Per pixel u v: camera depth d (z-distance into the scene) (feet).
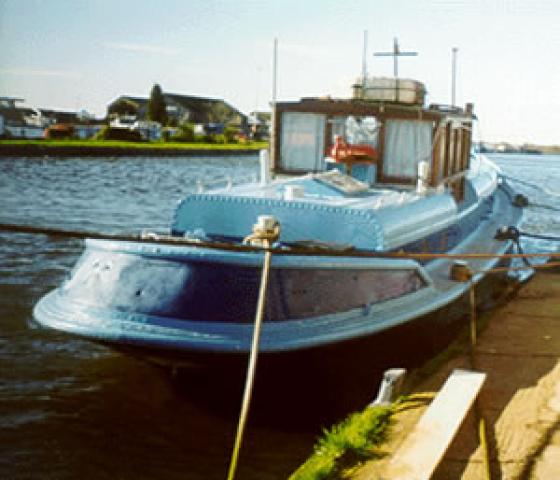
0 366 32.94
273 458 25.31
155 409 28.73
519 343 31.94
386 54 44.75
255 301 25.27
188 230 31.96
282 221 30.58
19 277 49.37
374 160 37.47
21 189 106.93
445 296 32.50
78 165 168.55
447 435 20.80
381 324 27.96
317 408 28.50
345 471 19.57
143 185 127.34
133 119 370.32
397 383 25.04
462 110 47.65
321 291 26.84
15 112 318.45
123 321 25.04
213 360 24.95
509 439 21.61
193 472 24.30
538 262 67.36
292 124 39.40
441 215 37.47
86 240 27.58
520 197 69.92
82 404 29.12
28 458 24.86
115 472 24.12
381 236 29.14
